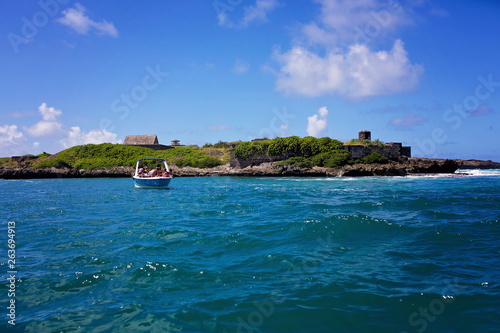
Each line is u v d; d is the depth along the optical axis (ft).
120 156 268.00
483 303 18.48
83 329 16.37
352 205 55.62
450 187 97.66
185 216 49.67
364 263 25.45
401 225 37.19
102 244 32.73
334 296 19.63
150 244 32.27
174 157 267.18
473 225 37.50
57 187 134.72
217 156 274.98
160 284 21.95
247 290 20.74
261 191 95.30
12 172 226.99
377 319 17.01
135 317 17.51
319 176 193.47
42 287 21.79
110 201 74.18
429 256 27.04
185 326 16.55
